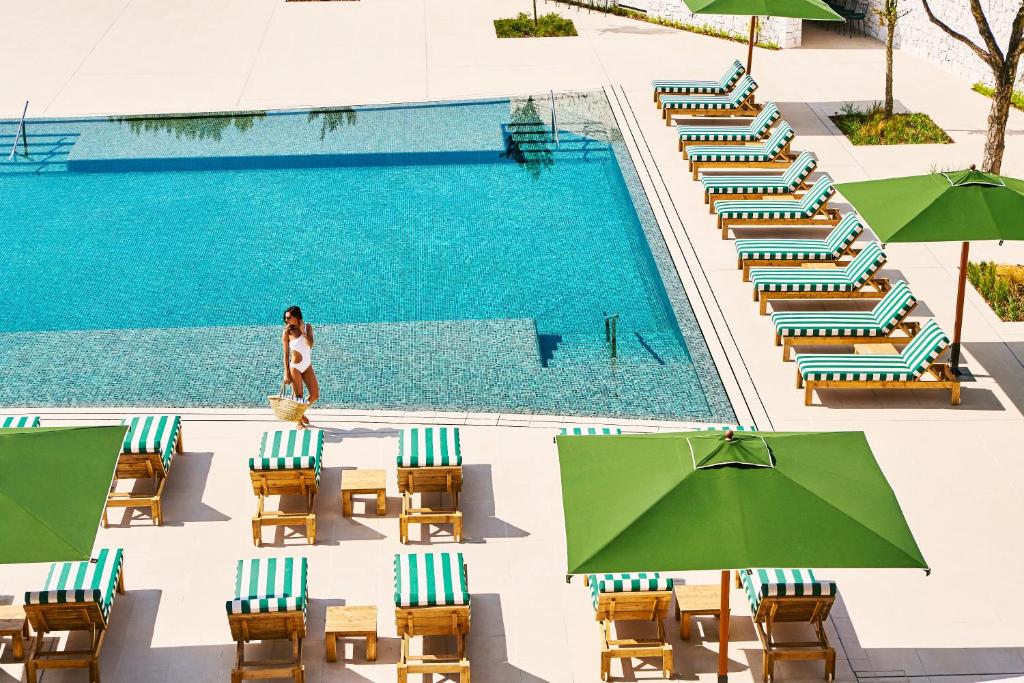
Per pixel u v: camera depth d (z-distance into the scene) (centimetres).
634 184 1900
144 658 997
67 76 2366
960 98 2236
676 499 838
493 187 1970
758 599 977
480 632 1028
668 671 983
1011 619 1044
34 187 1966
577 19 2720
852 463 895
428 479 1131
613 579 973
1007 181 1330
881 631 1032
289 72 2388
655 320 1595
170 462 1210
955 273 1627
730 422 1330
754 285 1528
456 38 2586
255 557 1109
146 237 1823
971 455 1259
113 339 1551
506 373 1465
